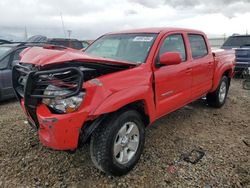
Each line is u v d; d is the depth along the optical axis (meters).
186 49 4.41
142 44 3.85
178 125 4.80
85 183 2.99
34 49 3.14
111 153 2.90
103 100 2.75
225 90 6.11
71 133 2.67
